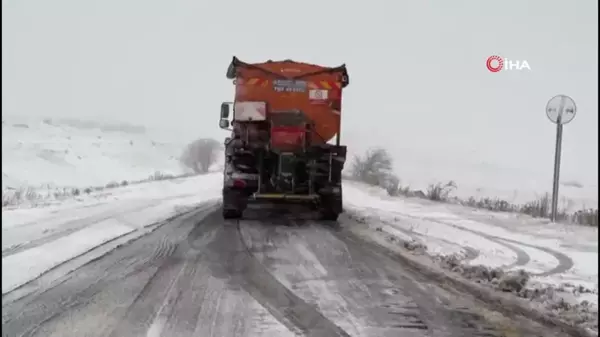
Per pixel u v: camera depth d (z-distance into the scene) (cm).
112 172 5522
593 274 805
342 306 608
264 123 1394
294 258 878
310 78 1424
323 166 1364
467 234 1198
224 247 970
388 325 547
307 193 1355
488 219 1500
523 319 579
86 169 5309
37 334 504
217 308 589
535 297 665
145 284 689
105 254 884
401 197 2347
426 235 1167
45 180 4300
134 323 536
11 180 3862
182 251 922
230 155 1356
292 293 658
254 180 1342
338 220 1415
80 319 548
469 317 581
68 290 657
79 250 914
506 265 864
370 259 880
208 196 2412
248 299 627
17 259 829
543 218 1525
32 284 684
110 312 571
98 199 1998
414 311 596
